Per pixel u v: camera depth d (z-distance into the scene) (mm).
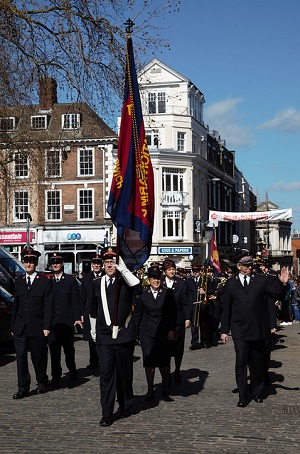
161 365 10227
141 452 7066
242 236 73812
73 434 7895
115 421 8633
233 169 71438
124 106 9734
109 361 8609
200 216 53562
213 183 59938
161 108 51094
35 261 10852
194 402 9938
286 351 16828
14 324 10703
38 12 19172
